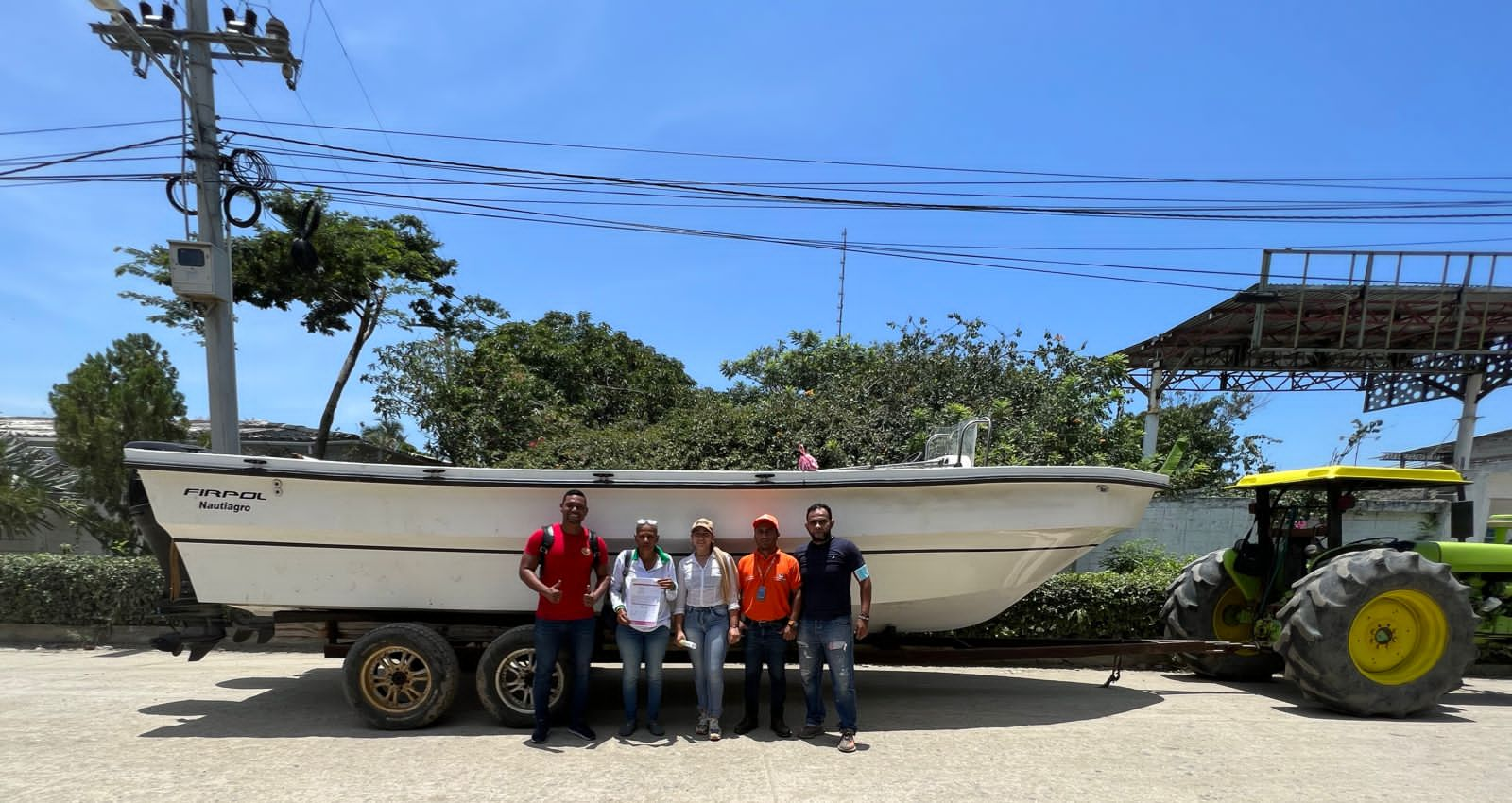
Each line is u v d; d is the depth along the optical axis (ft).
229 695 19.84
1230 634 23.21
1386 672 18.53
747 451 34.50
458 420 42.52
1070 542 17.87
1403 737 16.81
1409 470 20.27
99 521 31.32
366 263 42.70
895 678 23.16
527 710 16.65
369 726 16.87
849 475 16.84
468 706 18.83
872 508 17.19
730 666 24.00
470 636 17.48
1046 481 17.19
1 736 16.25
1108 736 16.62
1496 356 53.57
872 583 17.84
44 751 15.21
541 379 56.49
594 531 17.06
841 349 59.88
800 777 13.88
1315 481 21.25
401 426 48.49
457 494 16.62
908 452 33.94
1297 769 14.58
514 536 16.78
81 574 27.30
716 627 16.31
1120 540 32.01
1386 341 48.42
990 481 16.98
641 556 16.30
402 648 16.56
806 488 16.89
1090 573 27.17
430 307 54.19
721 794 13.07
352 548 16.80
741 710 18.86
